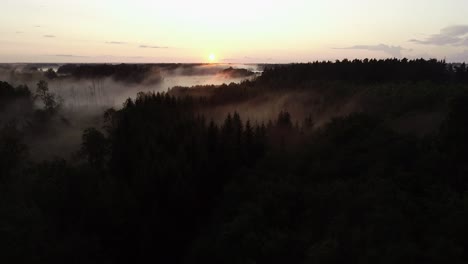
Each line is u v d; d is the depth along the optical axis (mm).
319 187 48969
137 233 49062
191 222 54719
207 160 61938
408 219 35344
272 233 41188
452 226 32875
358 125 63094
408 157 49438
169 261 49375
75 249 43406
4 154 61000
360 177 47812
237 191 53625
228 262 40281
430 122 68000
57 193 52500
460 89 82938
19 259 38406
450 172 44188
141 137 71000
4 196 50531
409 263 29703
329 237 36500
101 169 67062
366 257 31375
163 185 54688
